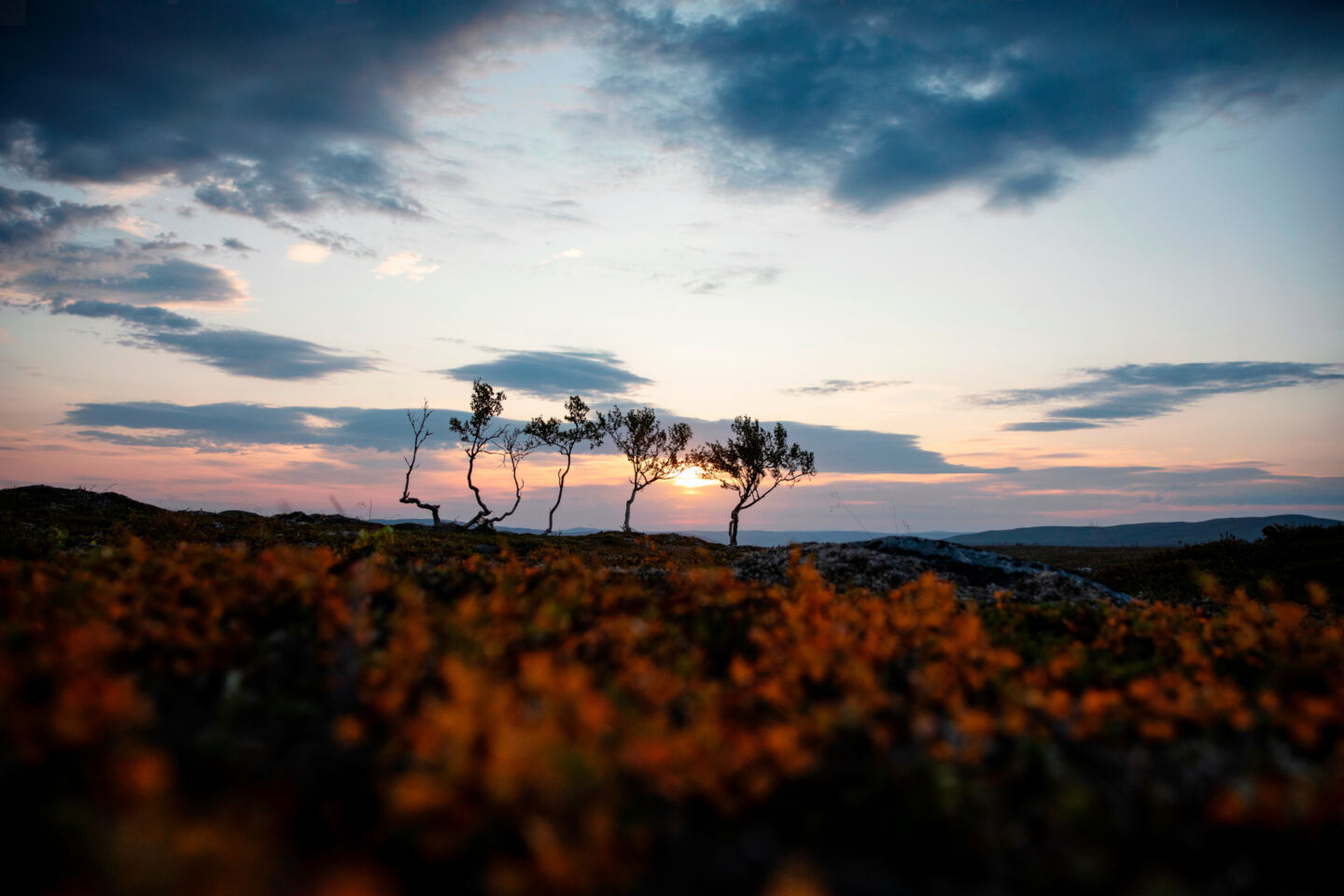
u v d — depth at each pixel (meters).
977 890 2.69
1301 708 3.97
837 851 2.89
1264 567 19.86
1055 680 4.86
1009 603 8.31
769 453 62.69
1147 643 6.41
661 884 2.58
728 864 2.74
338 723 3.56
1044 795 3.34
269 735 3.52
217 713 3.69
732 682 4.52
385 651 4.46
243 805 2.73
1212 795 3.27
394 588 6.04
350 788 3.11
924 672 4.56
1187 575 20.23
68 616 4.29
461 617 4.74
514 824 2.63
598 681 4.20
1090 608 7.70
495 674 3.83
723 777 3.01
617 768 3.01
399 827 2.67
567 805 2.63
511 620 5.03
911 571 11.40
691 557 25.72
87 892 2.15
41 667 3.57
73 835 2.44
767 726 3.58
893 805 3.15
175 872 2.01
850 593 8.02
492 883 2.37
